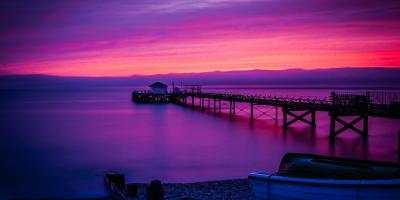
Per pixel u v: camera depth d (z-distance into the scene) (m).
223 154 35.03
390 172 12.70
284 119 48.81
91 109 94.62
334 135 38.66
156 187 10.25
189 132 50.09
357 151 33.75
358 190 12.41
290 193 13.72
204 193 18.94
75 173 29.41
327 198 12.95
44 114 81.38
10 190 24.41
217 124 57.94
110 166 31.47
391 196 12.13
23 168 31.44
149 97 108.75
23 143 43.88
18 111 90.44
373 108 34.91
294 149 35.88
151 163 32.19
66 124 62.41
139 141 44.00
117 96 199.12
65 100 151.00
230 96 69.88
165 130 52.81
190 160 32.97
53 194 23.05
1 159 35.16
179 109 88.19
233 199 17.73
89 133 51.41
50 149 39.97
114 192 15.71
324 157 14.40
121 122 63.91
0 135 50.34
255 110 85.25
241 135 45.78
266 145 38.56
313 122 48.06
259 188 14.64
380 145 36.47
